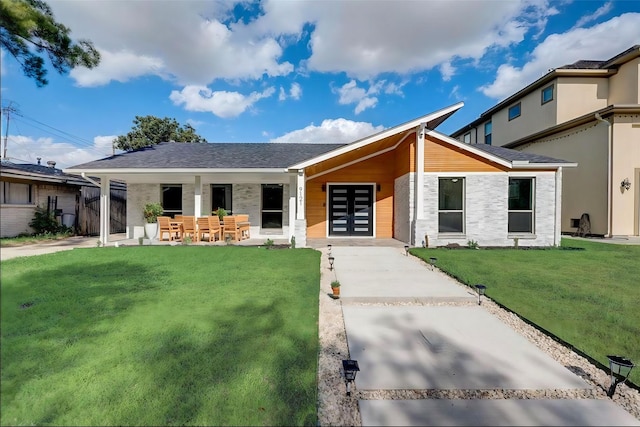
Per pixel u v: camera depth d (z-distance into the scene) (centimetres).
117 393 236
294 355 300
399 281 602
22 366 273
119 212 1617
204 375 262
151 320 384
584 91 1605
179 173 1088
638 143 1320
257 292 509
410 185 1089
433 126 1194
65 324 369
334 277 643
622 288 553
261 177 1236
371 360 304
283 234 1322
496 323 403
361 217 1359
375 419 221
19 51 686
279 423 209
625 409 236
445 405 237
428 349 328
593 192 1412
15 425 203
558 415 227
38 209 1205
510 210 1082
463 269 696
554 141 1630
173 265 723
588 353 322
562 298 497
